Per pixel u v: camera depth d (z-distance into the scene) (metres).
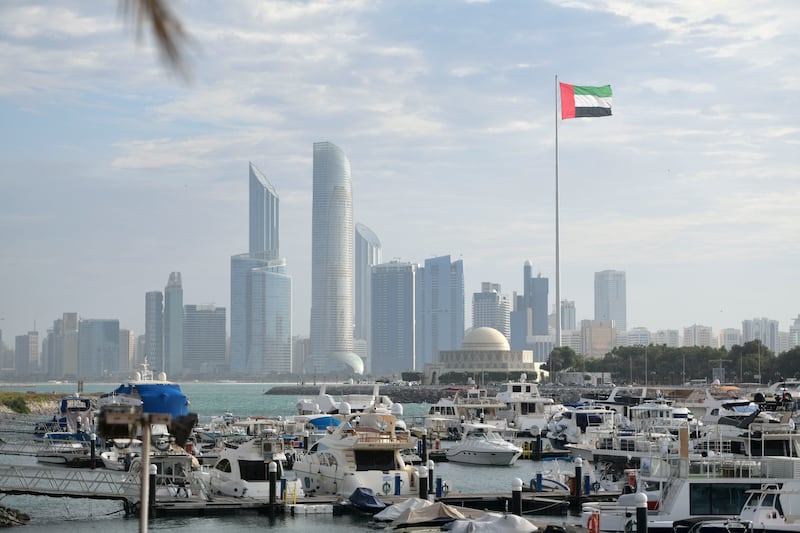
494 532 59.84
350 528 70.56
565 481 90.81
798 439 73.00
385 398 165.38
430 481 81.88
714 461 64.06
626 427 134.00
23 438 152.50
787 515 59.41
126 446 115.50
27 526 72.44
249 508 77.19
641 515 58.06
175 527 71.81
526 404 176.75
